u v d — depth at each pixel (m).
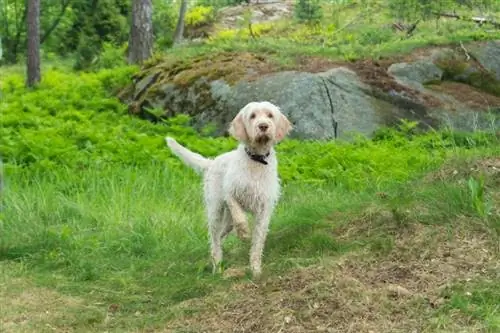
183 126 11.29
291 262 6.13
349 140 10.44
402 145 10.09
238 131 6.09
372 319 5.39
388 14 14.02
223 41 14.24
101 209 7.76
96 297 6.07
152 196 8.15
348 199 7.49
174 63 12.88
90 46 23.67
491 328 5.18
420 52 12.24
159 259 6.75
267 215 6.15
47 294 6.08
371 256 6.04
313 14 17.47
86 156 9.25
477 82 12.06
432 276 5.74
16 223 7.25
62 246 6.86
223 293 5.85
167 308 5.82
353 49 12.34
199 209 7.89
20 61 26.58
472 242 6.04
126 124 11.46
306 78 11.03
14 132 10.03
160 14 26.44
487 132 10.38
